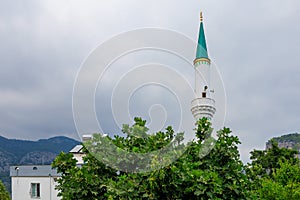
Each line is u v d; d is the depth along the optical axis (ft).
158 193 18.51
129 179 19.20
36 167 84.23
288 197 49.75
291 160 72.95
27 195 83.15
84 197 20.17
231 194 20.27
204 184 18.30
